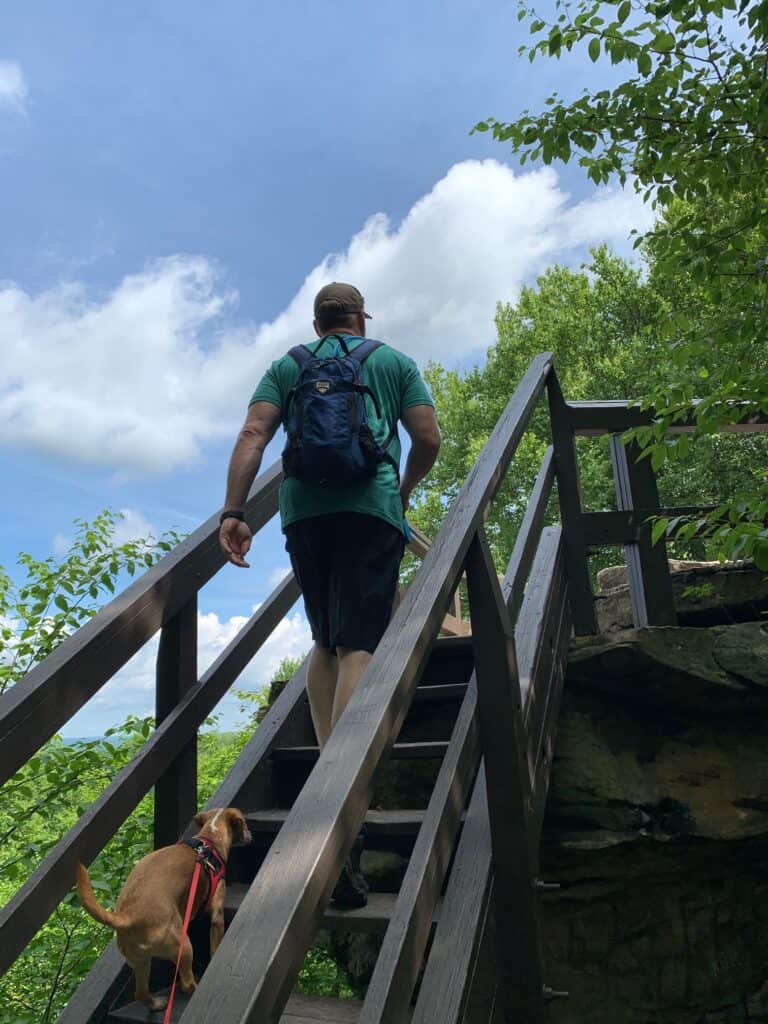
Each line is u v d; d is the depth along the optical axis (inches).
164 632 95.7
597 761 125.2
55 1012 134.5
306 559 87.0
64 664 71.9
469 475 85.9
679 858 123.6
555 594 129.2
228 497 86.1
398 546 86.8
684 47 137.6
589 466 787.4
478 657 78.5
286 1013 74.6
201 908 81.5
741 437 562.3
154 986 82.9
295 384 88.9
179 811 92.4
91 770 134.3
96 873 124.3
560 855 120.5
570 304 968.3
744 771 125.6
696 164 141.4
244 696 255.8
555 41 141.7
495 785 78.1
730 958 124.1
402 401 90.7
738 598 145.8
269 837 97.0
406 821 85.0
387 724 50.3
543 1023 76.4
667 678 126.9
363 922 74.8
